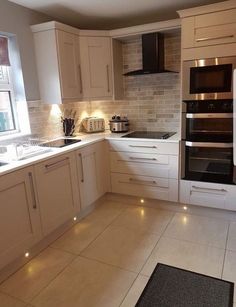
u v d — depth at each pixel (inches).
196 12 89.2
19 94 104.7
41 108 112.1
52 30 100.8
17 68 102.3
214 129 97.4
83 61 115.7
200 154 100.8
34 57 107.0
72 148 96.3
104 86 121.4
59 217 92.3
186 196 106.3
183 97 97.9
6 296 67.9
